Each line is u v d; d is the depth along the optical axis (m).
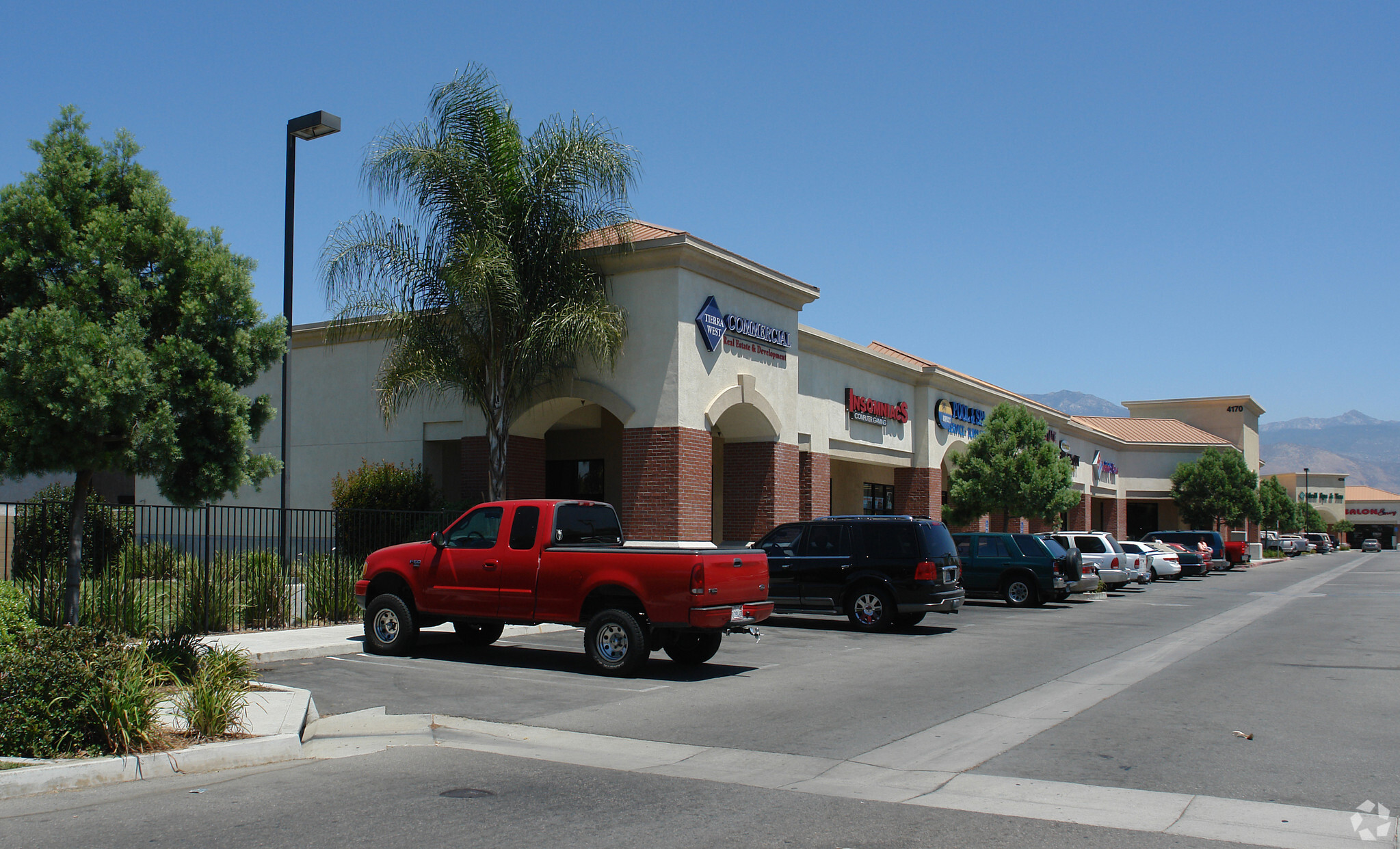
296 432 27.78
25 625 11.40
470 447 24.78
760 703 10.65
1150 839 6.06
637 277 22.14
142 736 7.81
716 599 12.24
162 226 11.24
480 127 20.31
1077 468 51.66
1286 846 5.95
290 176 19.70
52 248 10.89
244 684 9.67
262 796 7.00
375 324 23.78
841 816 6.54
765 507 24.70
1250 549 64.62
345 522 19.19
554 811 6.61
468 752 8.43
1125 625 19.80
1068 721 9.74
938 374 34.62
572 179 20.14
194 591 15.28
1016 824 6.38
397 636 13.98
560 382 22.77
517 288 19.62
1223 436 73.88
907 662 13.97
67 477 26.30
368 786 7.27
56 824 6.28
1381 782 7.43
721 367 22.89
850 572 18.27
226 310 11.41
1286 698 11.12
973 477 34.12
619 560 12.53
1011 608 24.08
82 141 11.38
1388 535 136.38
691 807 6.74
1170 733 9.20
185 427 11.20
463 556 13.65
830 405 29.08
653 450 21.59
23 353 10.11
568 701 10.75
